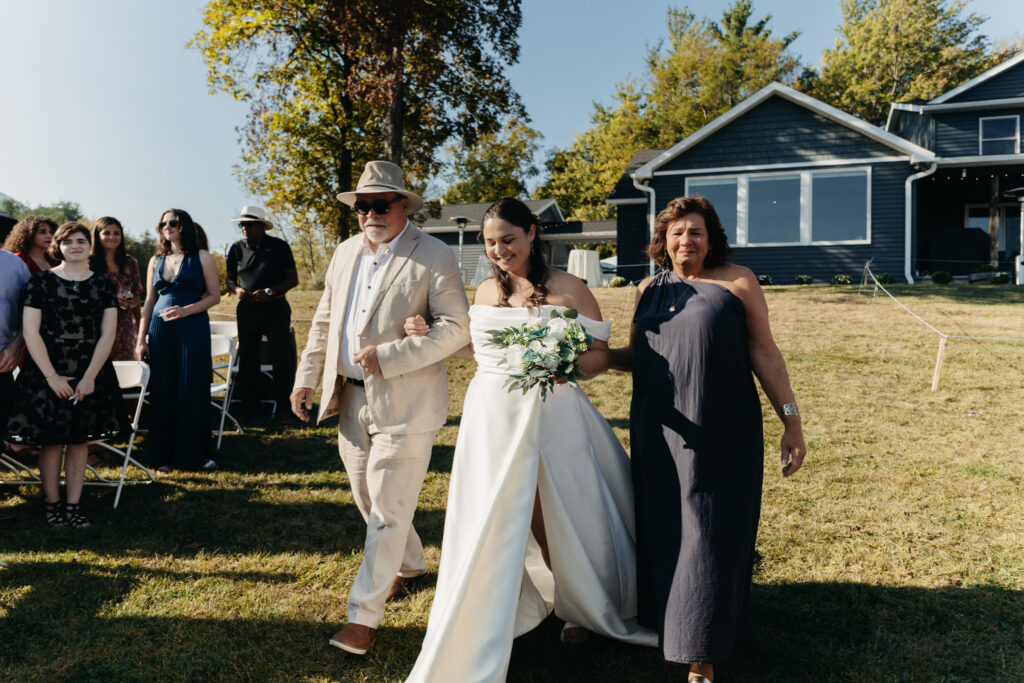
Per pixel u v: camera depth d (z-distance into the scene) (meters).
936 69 38.91
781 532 3.78
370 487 2.80
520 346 2.50
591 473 2.57
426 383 2.82
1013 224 21.44
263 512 4.21
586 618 2.55
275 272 6.62
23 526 3.97
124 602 3.06
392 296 2.83
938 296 12.97
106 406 4.04
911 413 6.20
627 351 2.88
